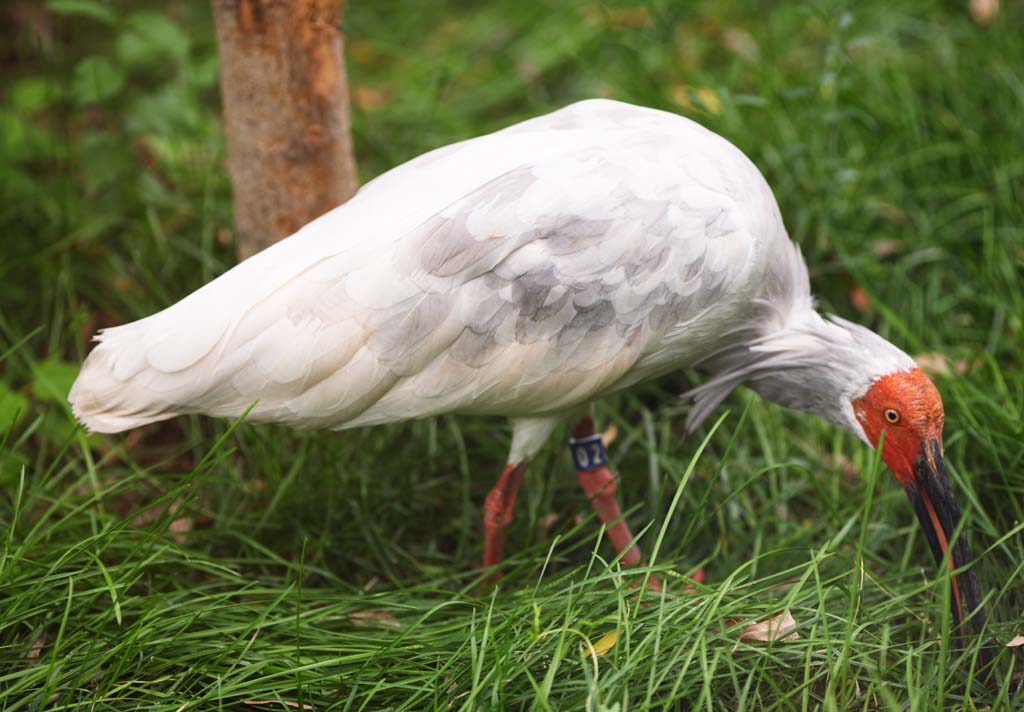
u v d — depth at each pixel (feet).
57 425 13.05
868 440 11.28
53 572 10.59
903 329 13.66
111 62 17.08
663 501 13.00
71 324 14.62
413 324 10.21
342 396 10.37
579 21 20.08
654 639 9.64
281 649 10.16
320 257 10.23
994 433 12.40
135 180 16.10
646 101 16.66
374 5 21.12
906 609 10.76
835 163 15.20
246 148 12.68
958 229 15.44
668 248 10.48
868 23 19.33
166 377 10.15
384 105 18.75
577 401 11.01
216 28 12.42
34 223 15.87
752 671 9.58
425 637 10.34
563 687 9.61
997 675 10.20
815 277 14.96
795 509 13.21
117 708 9.59
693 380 14.42
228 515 12.79
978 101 16.81
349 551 12.71
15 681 9.92
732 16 19.66
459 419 14.03
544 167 10.50
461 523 13.12
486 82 19.35
